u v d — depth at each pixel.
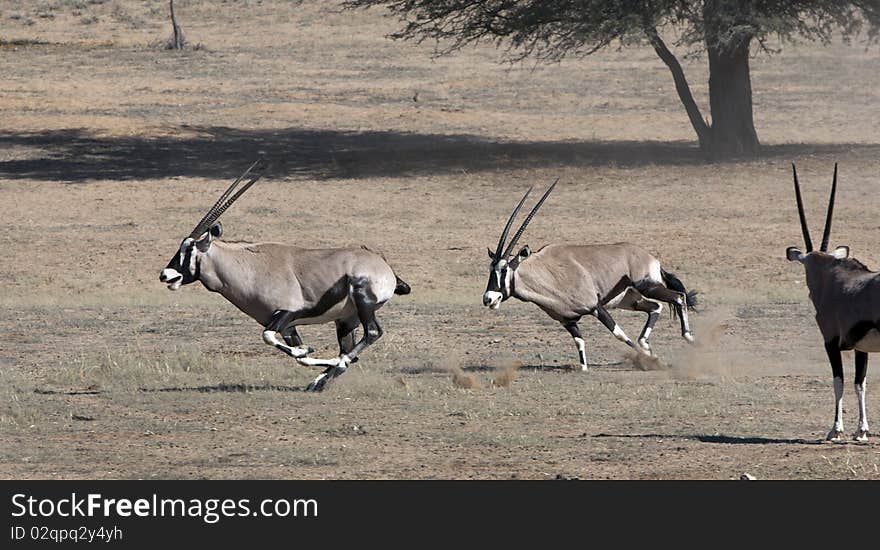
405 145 103.38
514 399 30.95
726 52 89.44
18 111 115.62
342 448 25.12
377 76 138.38
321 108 120.62
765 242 67.00
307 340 43.44
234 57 149.00
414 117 117.00
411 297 53.97
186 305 52.47
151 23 172.62
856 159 86.75
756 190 79.69
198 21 174.00
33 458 24.42
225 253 32.59
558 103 123.38
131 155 98.94
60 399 31.47
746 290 55.41
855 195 77.00
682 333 38.44
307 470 23.25
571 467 23.11
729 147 91.31
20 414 28.97
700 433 26.33
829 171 83.56
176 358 37.84
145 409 29.94
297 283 32.75
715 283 57.69
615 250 37.22
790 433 26.17
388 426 27.52
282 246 33.25
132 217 77.38
